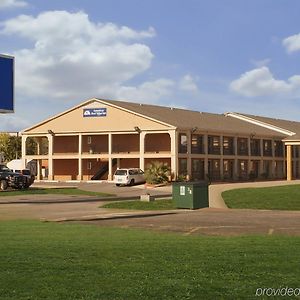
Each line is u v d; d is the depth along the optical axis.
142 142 61.81
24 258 11.09
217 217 23.05
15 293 8.15
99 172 67.75
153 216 24.06
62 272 9.62
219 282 8.80
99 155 65.12
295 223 19.83
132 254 11.61
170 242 13.77
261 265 10.23
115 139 67.62
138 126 62.16
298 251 11.92
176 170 58.59
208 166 64.19
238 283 8.73
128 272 9.63
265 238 14.62
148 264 10.39
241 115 81.25
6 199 38.38
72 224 20.33
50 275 9.38
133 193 45.47
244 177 70.06
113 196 42.22
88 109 66.19
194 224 19.78
